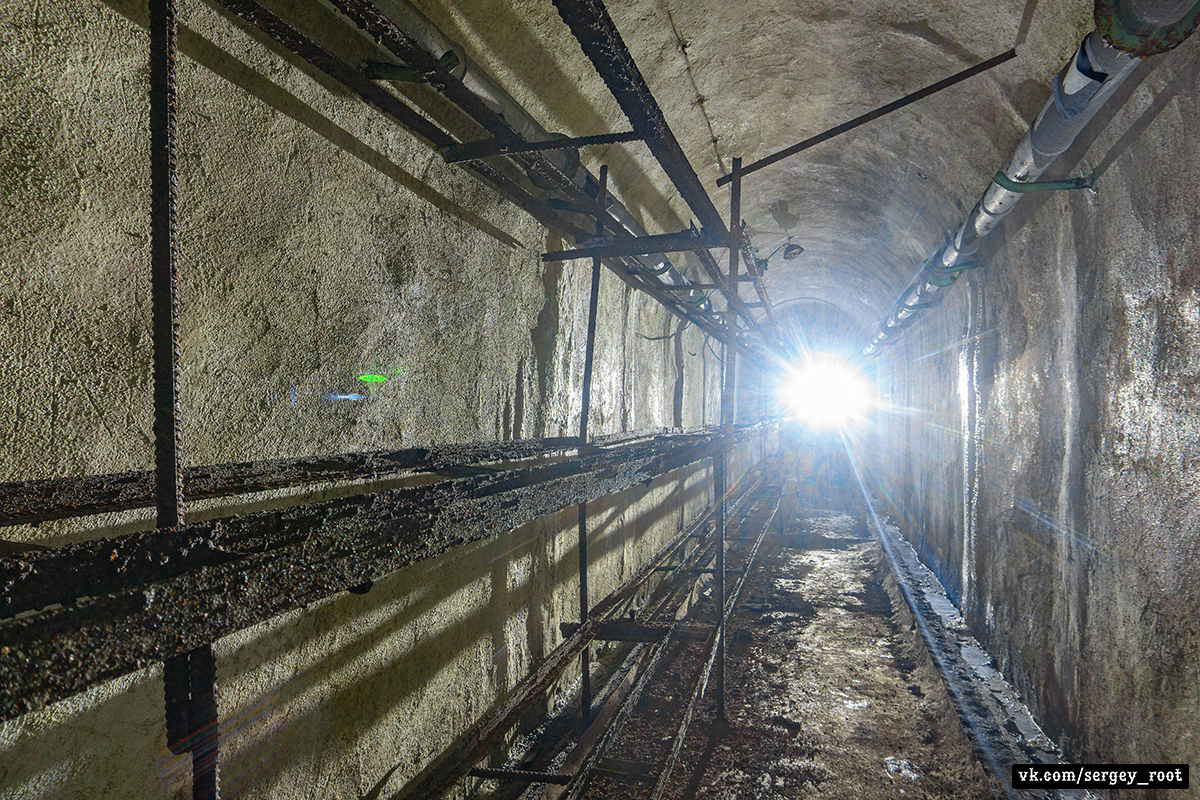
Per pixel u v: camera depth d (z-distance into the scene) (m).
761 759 3.81
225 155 1.66
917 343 8.62
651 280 4.93
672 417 6.92
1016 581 4.45
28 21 1.24
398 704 2.39
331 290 2.03
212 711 1.08
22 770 1.21
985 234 4.63
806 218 7.04
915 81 3.86
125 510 1.25
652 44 3.33
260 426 1.77
